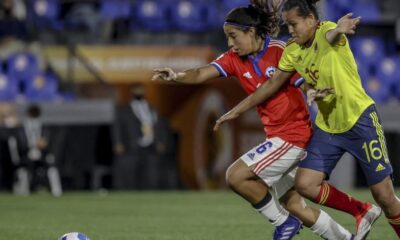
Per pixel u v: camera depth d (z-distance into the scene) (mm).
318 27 22406
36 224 36000
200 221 36469
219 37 67688
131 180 55875
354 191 53750
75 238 23406
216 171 56344
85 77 62156
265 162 23750
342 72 22266
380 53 68750
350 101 22375
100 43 67688
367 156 22609
